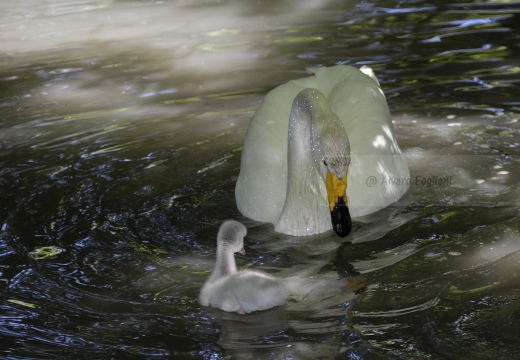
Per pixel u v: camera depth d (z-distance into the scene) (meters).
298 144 10.72
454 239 10.28
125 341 8.38
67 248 10.53
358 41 18.92
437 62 17.08
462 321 8.38
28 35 21.58
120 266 10.05
